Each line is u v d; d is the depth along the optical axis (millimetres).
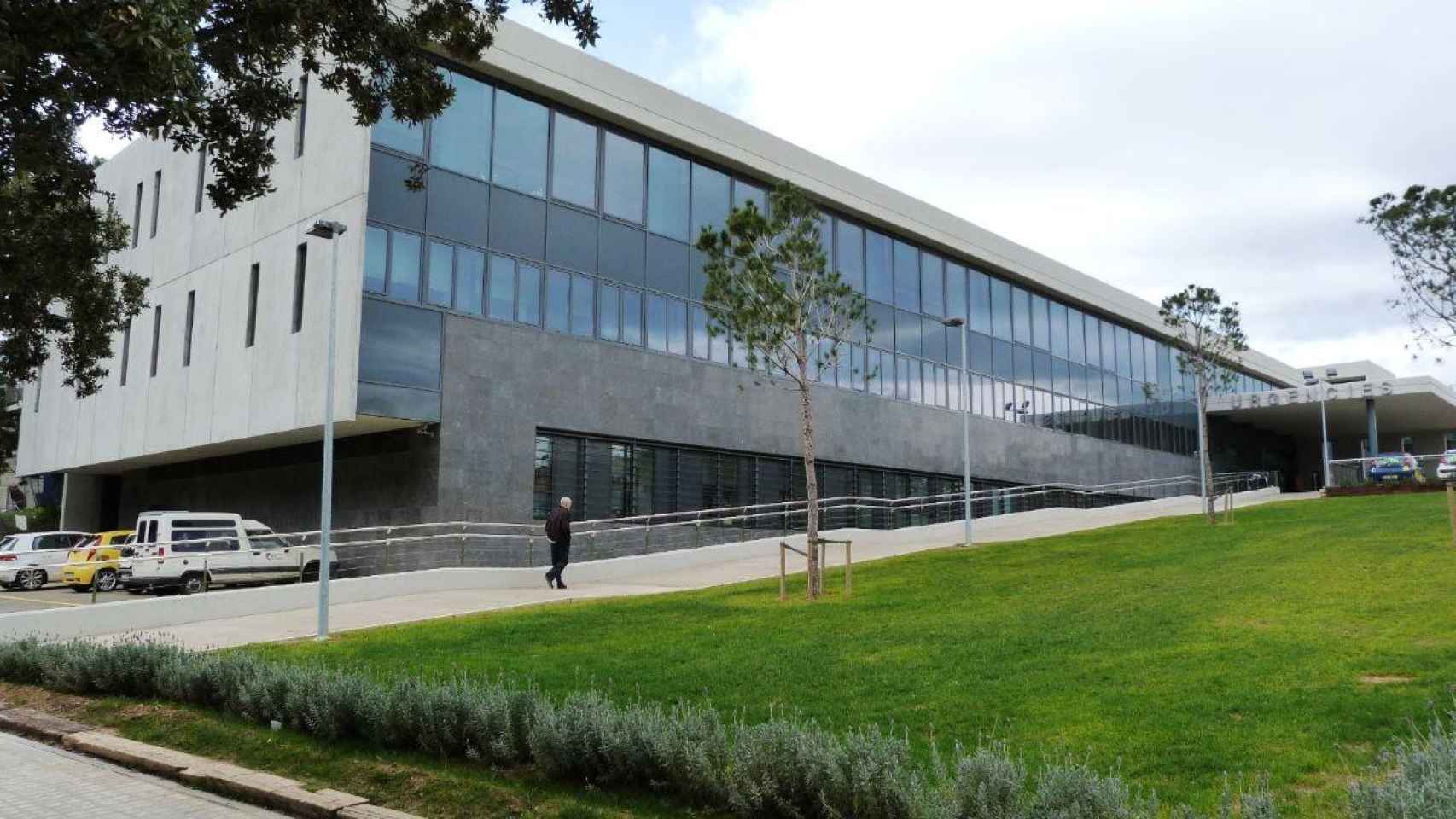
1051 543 23625
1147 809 5637
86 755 9562
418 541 23328
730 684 10406
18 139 7109
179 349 29672
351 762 8391
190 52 6969
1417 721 7574
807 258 18297
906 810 5992
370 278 23578
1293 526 22688
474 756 8016
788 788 6461
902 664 10969
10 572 28281
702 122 30641
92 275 21359
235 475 30953
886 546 28219
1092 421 46969
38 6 6234
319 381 24031
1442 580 13516
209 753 9102
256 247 26969
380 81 10422
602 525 27328
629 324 28750
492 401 25359
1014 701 9070
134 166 33938
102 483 37875
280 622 17297
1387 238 20031
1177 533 23609
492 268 25891
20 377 20062
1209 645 10766
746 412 31344
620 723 7633
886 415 35844
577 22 9781
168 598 17734
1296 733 7555
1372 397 51000
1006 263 41656
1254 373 60938
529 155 27062
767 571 23328
